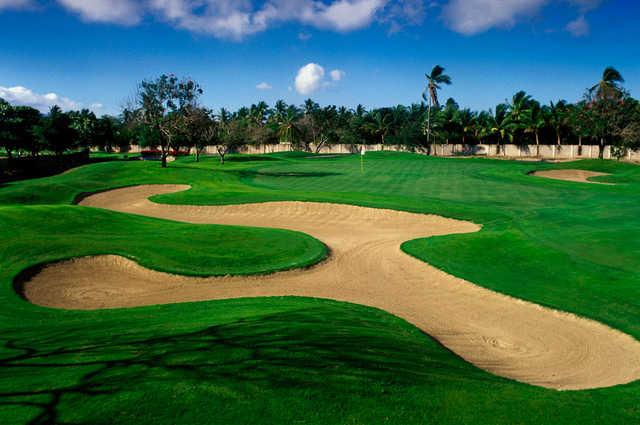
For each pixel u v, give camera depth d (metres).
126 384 5.91
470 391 6.55
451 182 41.75
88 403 5.38
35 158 60.16
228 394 5.70
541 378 9.24
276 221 27.08
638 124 72.50
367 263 18.53
